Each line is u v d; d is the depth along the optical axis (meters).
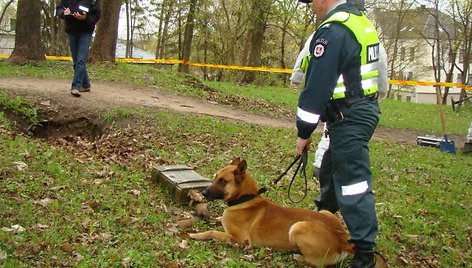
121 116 9.51
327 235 4.16
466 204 7.02
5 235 4.04
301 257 4.27
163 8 30.58
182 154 7.85
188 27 27.17
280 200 6.15
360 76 3.96
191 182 5.77
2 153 6.37
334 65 3.88
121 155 7.55
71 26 10.00
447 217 6.29
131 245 4.30
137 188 5.96
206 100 13.40
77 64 10.14
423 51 52.34
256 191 4.72
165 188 5.91
